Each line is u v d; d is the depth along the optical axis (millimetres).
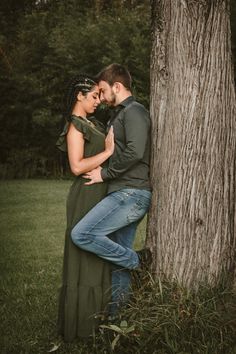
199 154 3346
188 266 3391
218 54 3340
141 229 7609
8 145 19406
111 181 3484
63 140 3541
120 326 3100
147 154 3514
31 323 3838
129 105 3420
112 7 22016
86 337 3420
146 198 3479
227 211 3439
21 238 7172
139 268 3502
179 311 3176
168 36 3420
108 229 3412
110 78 3512
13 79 18625
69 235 3449
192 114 3334
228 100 3406
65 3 22078
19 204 10672
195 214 3369
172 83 3393
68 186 14633
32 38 19281
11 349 3395
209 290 3352
